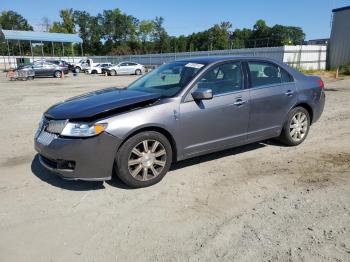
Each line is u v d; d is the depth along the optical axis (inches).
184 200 160.1
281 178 183.0
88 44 4067.4
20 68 1239.5
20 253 121.7
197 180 182.7
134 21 4094.5
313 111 243.3
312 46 1210.0
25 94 636.7
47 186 178.7
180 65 208.7
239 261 113.9
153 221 141.9
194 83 184.9
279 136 234.5
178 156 182.9
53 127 166.1
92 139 156.9
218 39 3395.7
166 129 173.5
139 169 170.2
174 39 3826.3
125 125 161.9
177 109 176.4
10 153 237.9
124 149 164.1
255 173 190.9
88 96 195.0
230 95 195.6
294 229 132.3
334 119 331.0
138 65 1492.4
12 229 137.7
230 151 229.3
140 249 122.7
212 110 187.9
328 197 158.9
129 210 151.6
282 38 3459.6
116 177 188.4
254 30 4023.1
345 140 253.1
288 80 228.5
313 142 249.0
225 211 148.6
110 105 166.9
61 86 842.2
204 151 191.9
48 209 153.9
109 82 991.6
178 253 119.6
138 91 196.4
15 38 1881.2
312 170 193.5
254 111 206.5
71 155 157.9
